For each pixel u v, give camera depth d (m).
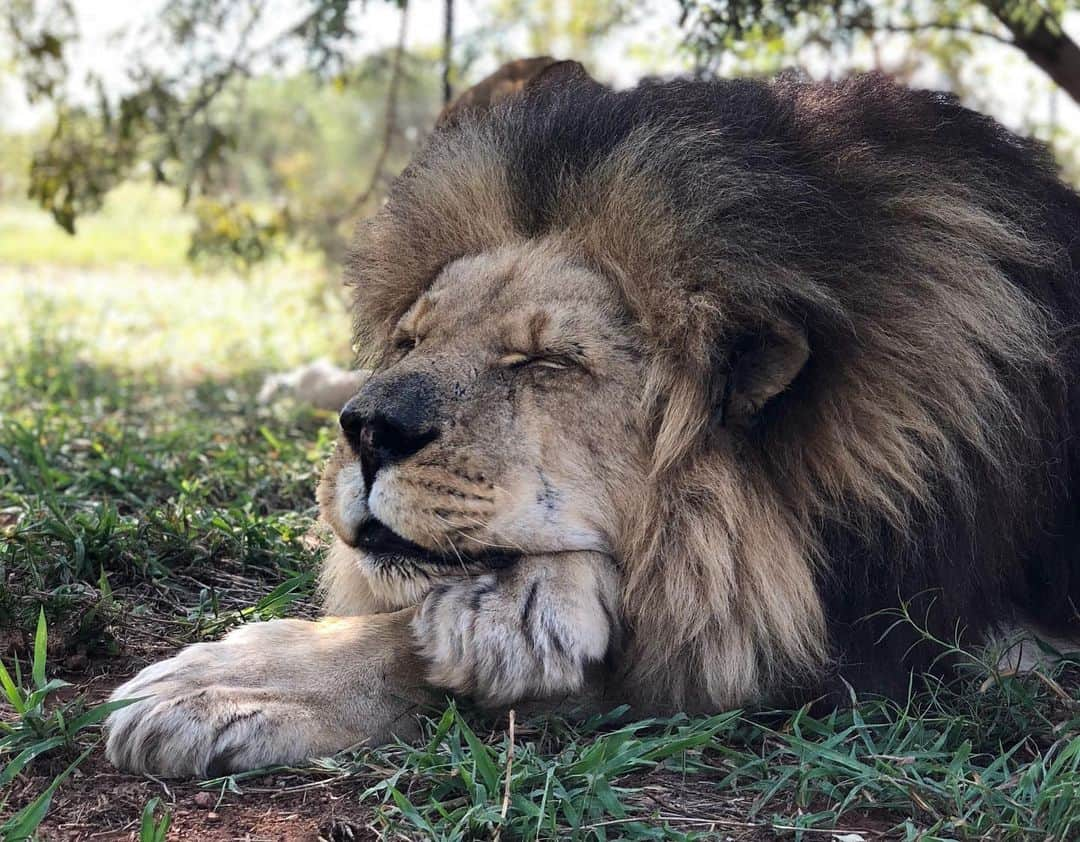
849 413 3.19
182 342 10.10
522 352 3.22
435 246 3.64
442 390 3.16
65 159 7.64
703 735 2.86
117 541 4.10
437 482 3.06
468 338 3.27
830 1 6.69
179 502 4.68
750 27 6.23
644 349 3.23
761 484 3.22
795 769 2.81
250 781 2.82
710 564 3.13
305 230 10.40
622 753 2.80
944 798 2.72
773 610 3.14
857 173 3.37
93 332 10.48
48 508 4.57
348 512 3.15
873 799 2.79
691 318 3.17
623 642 3.22
